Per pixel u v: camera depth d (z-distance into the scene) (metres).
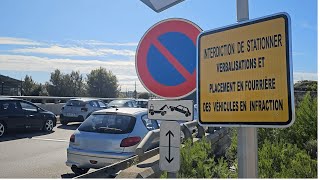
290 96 2.46
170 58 3.07
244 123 2.69
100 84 73.94
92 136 6.50
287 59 2.50
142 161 5.55
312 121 8.01
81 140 6.56
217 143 9.35
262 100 2.61
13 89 43.75
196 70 2.98
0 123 12.68
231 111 2.77
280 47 2.54
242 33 2.76
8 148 10.39
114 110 7.03
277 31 2.57
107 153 6.26
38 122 14.34
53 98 23.02
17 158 8.80
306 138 7.86
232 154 7.65
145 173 4.84
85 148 6.49
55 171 7.35
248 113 2.67
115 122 6.65
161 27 3.12
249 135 2.69
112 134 6.43
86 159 6.42
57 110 23.14
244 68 2.72
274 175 5.09
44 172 7.24
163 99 3.09
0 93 40.44
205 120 2.92
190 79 3.00
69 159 6.64
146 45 3.18
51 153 9.58
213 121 2.87
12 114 13.12
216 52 2.89
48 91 69.56
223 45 2.86
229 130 9.91
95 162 6.33
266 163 5.45
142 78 3.18
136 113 6.90
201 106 2.95
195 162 5.37
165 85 3.08
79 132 6.74
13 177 6.77
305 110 8.28
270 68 2.58
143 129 6.68
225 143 9.98
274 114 2.54
